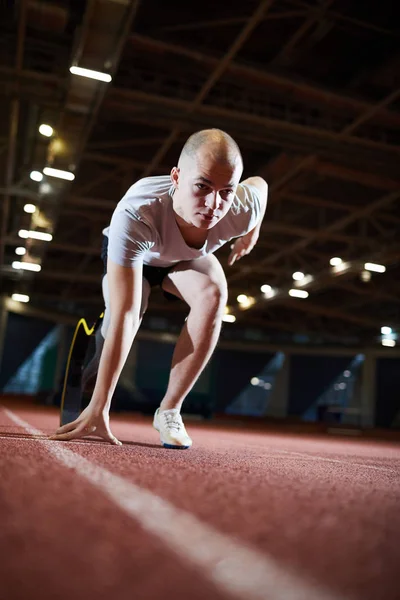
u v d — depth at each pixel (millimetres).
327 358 30812
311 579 626
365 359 30094
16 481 1205
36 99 8969
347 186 13398
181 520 919
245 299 24266
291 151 10703
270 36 8961
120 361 2303
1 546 706
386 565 716
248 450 3455
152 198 2201
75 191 13047
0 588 550
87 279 20609
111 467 1583
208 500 1132
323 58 9398
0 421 4785
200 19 8570
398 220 14359
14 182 13344
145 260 2557
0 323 24656
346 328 28609
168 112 9617
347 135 10250
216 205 2133
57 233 17203
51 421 5922
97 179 12758
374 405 29391
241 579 607
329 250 18688
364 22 8398
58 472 1385
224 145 2078
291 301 23359
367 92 9859
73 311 27766
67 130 9867
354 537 874
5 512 902
